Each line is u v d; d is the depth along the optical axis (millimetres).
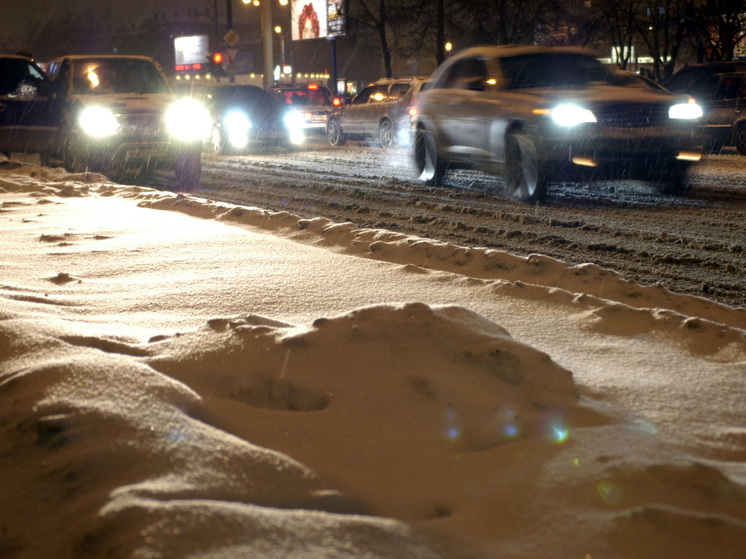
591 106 8188
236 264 4785
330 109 22141
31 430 2170
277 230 6074
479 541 1684
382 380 2447
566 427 2291
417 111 10961
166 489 1782
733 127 15562
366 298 3914
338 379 2469
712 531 1646
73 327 3146
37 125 11070
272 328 2824
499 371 2551
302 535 1629
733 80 15781
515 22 33312
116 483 1867
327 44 76000
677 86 17203
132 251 5250
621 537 1659
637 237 6492
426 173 10969
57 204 7840
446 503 1868
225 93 18016
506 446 2146
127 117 10281
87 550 1627
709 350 3123
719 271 5219
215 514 1660
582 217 7590
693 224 7133
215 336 2855
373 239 5430
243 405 2379
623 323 3492
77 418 2154
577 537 1677
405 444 2139
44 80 11094
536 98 8516
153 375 2461
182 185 10992
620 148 8219
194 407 2328
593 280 4250
